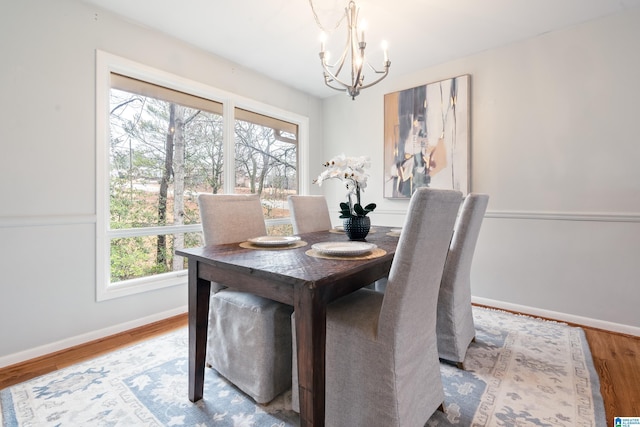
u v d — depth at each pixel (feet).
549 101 8.23
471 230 5.76
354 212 6.39
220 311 5.43
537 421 4.31
